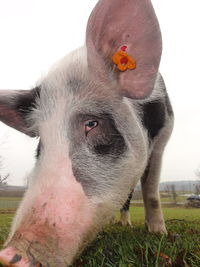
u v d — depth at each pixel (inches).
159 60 14.8
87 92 15.2
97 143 14.6
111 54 15.2
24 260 10.7
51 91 15.7
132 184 15.9
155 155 20.9
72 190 12.6
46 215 11.7
